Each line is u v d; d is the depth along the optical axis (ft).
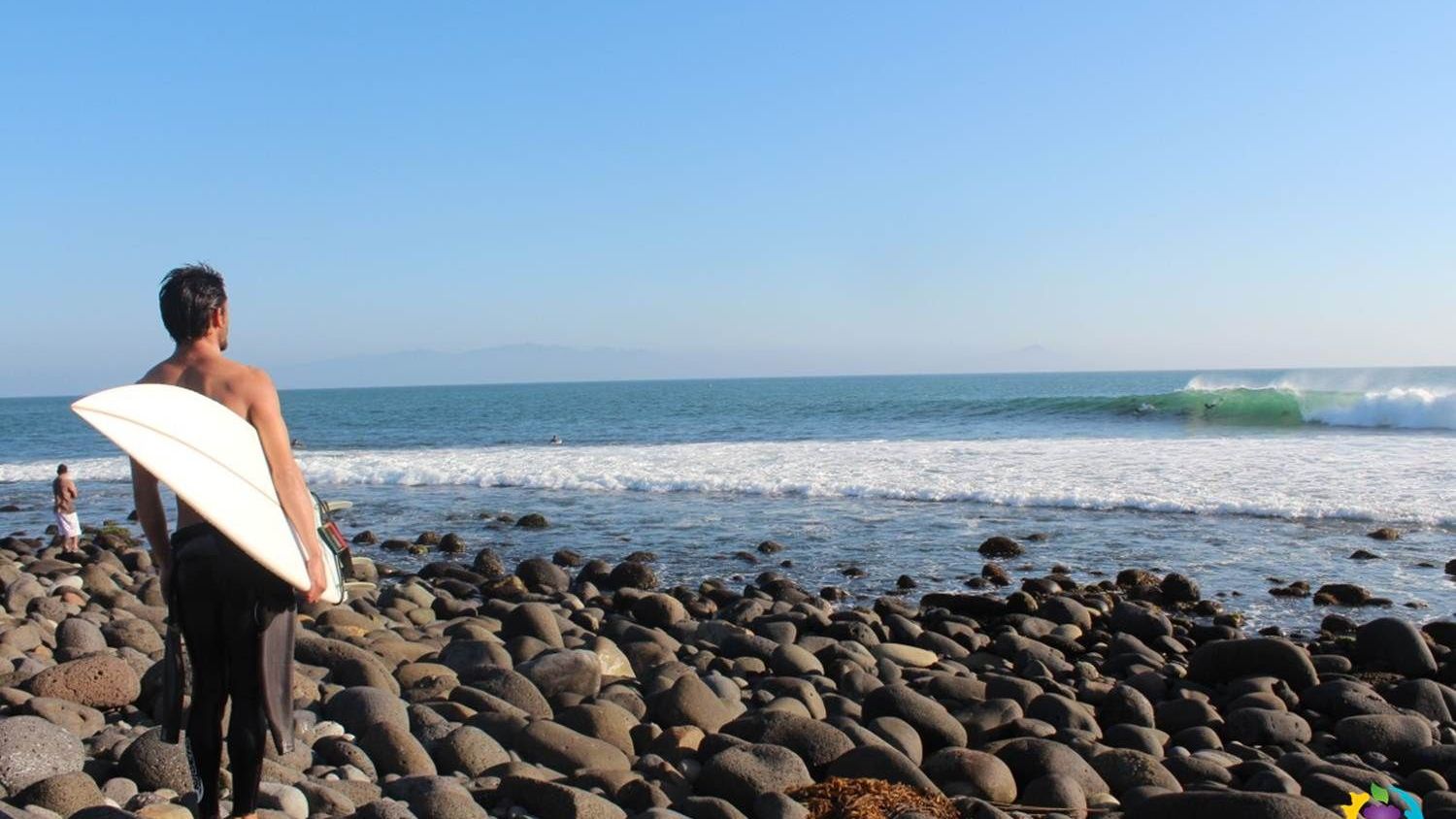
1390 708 25.03
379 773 17.17
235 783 11.77
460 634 28.89
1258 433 102.22
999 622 36.35
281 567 10.88
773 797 16.57
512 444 137.08
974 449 90.02
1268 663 27.53
